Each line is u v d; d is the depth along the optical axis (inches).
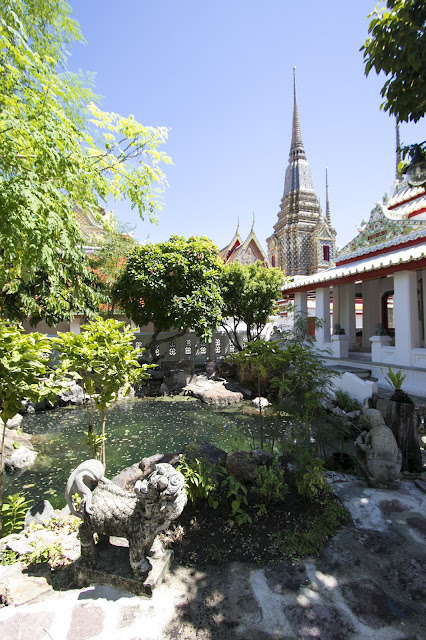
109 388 153.5
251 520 135.2
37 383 129.8
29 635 87.2
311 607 97.8
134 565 100.6
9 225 125.6
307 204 1259.2
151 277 458.3
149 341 570.6
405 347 359.9
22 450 251.1
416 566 114.5
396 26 133.2
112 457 257.4
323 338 493.4
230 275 574.6
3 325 139.5
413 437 191.3
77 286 249.4
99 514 102.1
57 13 215.0
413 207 468.8
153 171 251.9
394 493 164.1
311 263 1244.5
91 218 698.8
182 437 302.5
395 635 89.4
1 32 138.0
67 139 146.0
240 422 347.3
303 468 154.0
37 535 132.1
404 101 144.8
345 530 134.6
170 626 90.9
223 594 101.9
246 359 196.4
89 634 88.0
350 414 302.0
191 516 139.0
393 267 361.7
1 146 132.1
